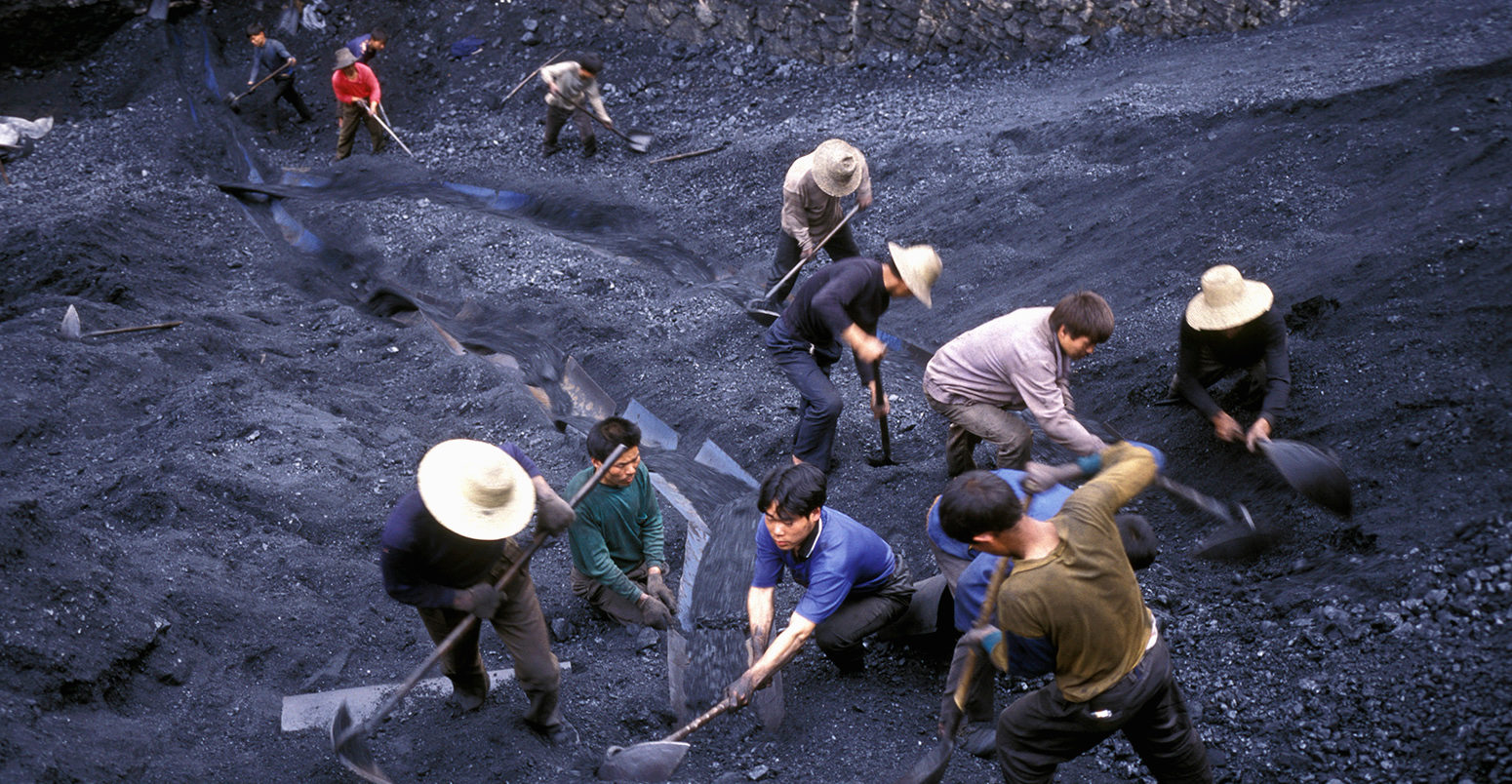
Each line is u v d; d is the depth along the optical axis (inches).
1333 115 318.3
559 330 323.0
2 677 146.1
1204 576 189.5
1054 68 483.5
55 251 348.2
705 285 356.8
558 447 255.4
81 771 138.6
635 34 567.2
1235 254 280.8
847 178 287.7
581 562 179.5
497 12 578.9
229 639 178.9
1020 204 350.6
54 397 259.9
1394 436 194.2
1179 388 206.8
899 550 213.8
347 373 303.7
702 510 225.9
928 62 517.7
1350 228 270.2
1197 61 425.7
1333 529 183.5
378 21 579.8
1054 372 183.3
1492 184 253.1
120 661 160.2
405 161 489.4
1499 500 170.4
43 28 529.7
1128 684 118.5
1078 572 113.8
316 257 401.4
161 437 244.8
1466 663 146.6
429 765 153.3
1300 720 148.9
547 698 155.0
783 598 195.5
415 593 139.8
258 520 214.5
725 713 165.9
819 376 224.4
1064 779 148.6
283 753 155.3
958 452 212.7
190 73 541.0
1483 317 209.0
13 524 165.0
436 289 364.5
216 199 429.7
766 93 520.1
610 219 422.6
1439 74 310.8
